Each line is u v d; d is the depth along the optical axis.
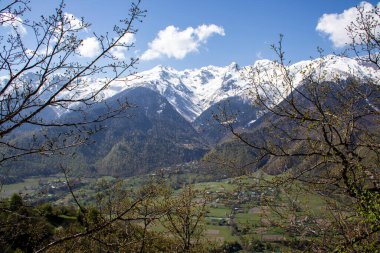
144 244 12.04
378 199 7.40
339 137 8.75
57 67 6.18
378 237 8.23
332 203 8.92
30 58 6.06
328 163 9.30
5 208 7.21
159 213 8.62
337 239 8.78
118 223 10.56
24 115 6.34
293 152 9.36
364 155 9.48
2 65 5.91
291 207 9.27
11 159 6.43
